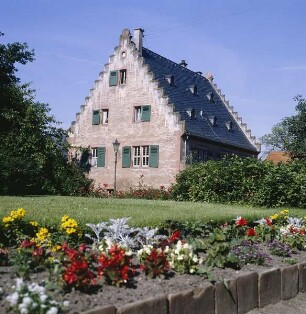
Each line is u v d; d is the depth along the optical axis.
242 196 18.72
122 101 32.09
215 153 32.81
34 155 25.73
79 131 34.00
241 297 5.48
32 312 3.43
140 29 33.25
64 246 5.05
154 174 29.84
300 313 5.90
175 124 29.30
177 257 5.48
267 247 7.85
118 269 4.71
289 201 17.36
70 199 17.16
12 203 12.25
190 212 10.59
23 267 4.46
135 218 7.83
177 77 35.66
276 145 60.53
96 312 3.68
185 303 4.59
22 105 26.95
